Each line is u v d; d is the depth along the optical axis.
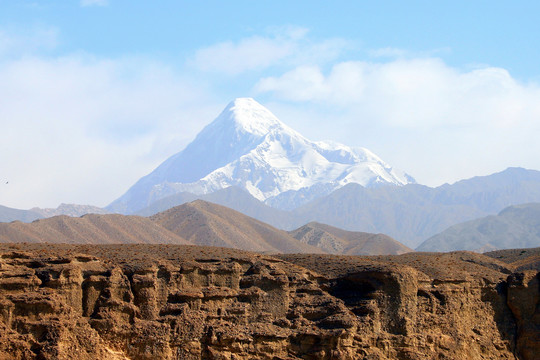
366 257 123.62
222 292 98.44
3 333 86.62
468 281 110.44
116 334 92.25
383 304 101.38
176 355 93.31
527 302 110.62
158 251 105.25
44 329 88.38
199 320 95.38
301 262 113.56
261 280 100.69
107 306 93.12
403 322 101.06
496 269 122.75
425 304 104.94
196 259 101.56
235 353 94.62
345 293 103.94
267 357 95.69
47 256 94.69
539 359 108.06
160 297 96.44
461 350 104.75
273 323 98.50
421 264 114.19
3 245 98.81
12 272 90.38
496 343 109.12
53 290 91.00
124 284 94.50
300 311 100.00
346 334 96.94
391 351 99.62
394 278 102.00
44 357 86.56
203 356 94.00
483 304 111.50
